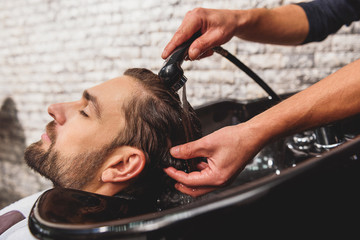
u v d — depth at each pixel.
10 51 2.13
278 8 0.95
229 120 0.97
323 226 0.38
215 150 0.59
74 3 1.78
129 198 0.68
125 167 0.69
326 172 0.37
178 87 0.71
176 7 1.52
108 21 1.71
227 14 0.80
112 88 0.73
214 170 0.60
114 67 1.78
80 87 1.93
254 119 0.59
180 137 0.71
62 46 1.91
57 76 1.99
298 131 0.59
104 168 0.69
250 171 0.86
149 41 1.64
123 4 1.64
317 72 1.35
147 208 0.67
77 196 0.51
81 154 0.69
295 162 0.79
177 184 0.66
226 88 1.52
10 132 2.29
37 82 2.08
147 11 1.59
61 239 0.37
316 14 0.93
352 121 0.76
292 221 0.37
